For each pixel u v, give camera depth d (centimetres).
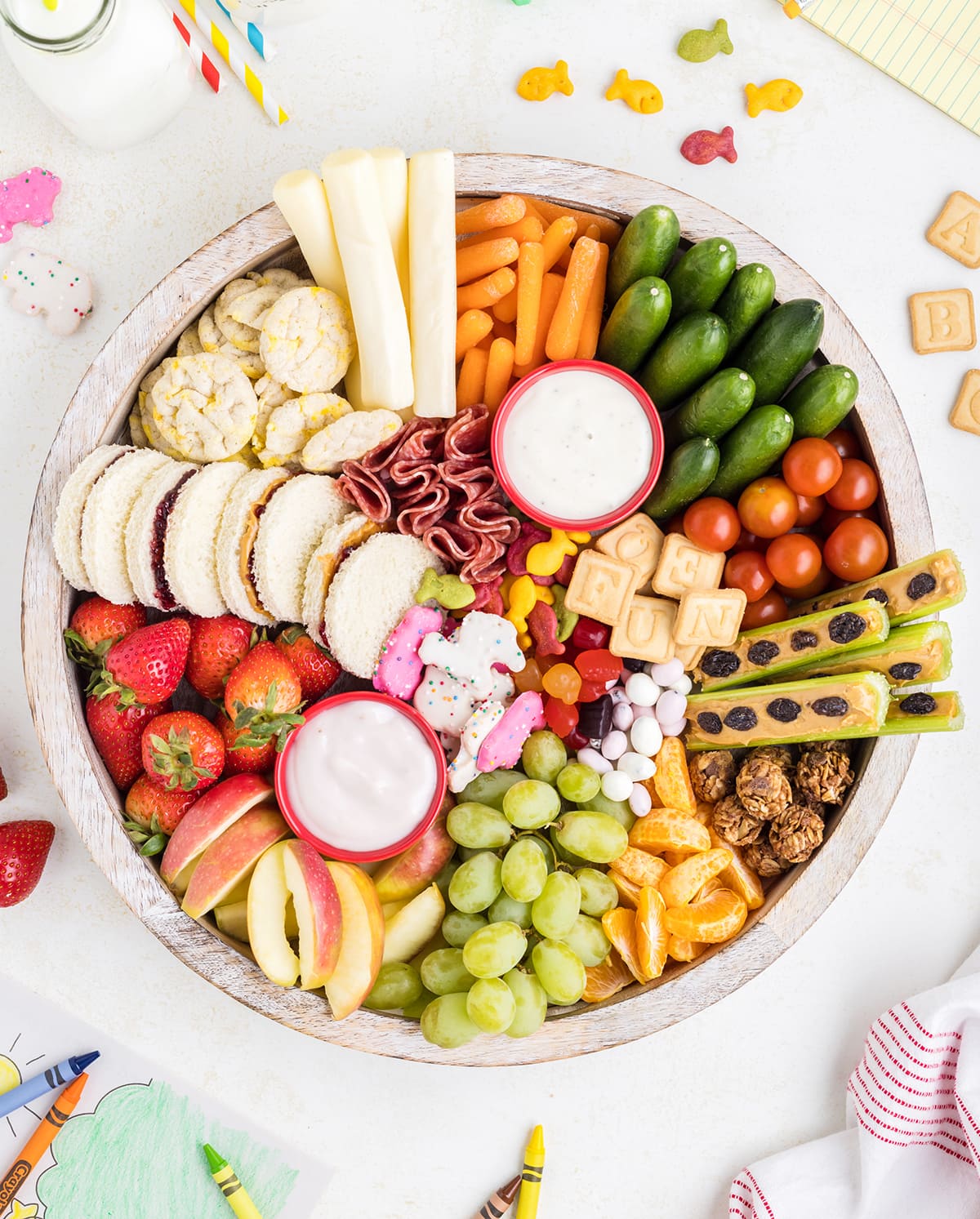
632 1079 140
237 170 139
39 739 121
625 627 125
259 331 123
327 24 139
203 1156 137
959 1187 133
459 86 140
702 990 123
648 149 141
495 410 127
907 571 117
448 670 120
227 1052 138
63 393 139
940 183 141
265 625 126
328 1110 138
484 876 120
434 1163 139
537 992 120
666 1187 139
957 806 141
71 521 120
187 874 123
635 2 140
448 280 119
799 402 117
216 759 121
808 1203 134
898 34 140
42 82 124
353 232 114
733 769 128
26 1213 134
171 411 123
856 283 141
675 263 125
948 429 141
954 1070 130
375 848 120
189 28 137
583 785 122
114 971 138
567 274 120
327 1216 138
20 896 131
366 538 124
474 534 124
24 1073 136
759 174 141
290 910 130
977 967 139
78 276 136
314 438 122
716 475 120
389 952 124
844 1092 139
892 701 121
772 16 141
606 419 119
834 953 141
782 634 122
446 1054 121
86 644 124
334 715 121
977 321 142
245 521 120
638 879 123
